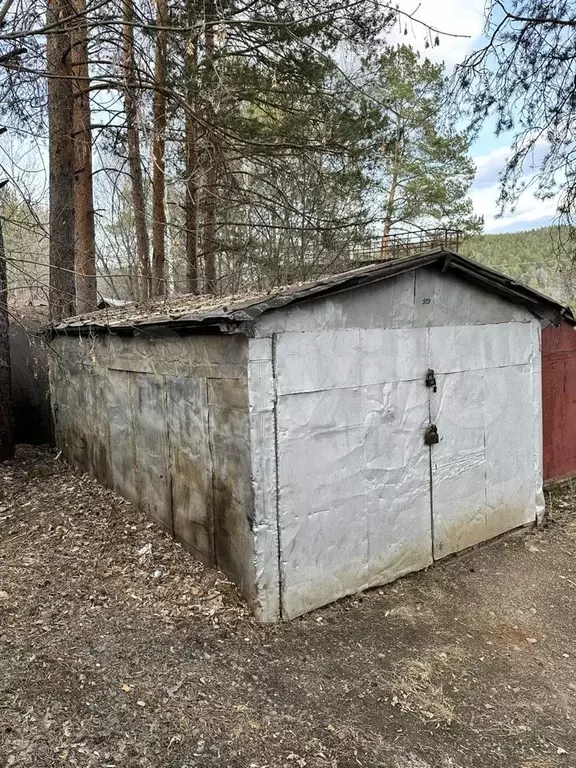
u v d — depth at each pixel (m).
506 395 5.52
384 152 9.32
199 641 3.49
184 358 4.46
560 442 7.02
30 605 3.82
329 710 3.01
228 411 3.91
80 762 2.46
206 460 4.27
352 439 4.22
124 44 6.16
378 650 3.64
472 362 5.16
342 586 4.20
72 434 7.55
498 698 3.27
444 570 4.85
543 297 5.50
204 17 4.91
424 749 2.80
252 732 2.77
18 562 4.52
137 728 2.70
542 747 2.90
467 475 5.17
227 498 4.02
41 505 5.95
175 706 2.88
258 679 3.20
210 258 12.07
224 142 7.84
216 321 3.68
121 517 5.46
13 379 9.00
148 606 3.87
